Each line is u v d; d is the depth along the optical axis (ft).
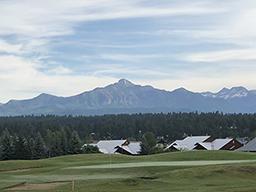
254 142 413.18
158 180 143.43
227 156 261.85
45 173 190.39
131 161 252.62
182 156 265.13
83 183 146.72
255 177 150.41
